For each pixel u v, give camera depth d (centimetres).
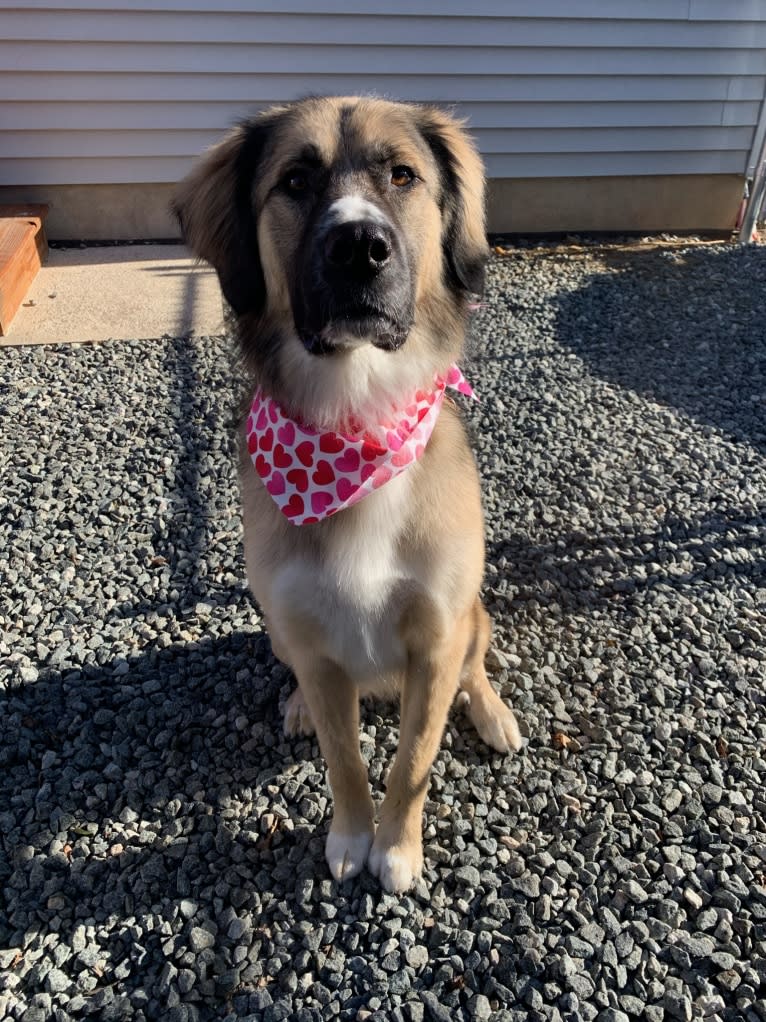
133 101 328
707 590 164
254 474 116
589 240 377
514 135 358
